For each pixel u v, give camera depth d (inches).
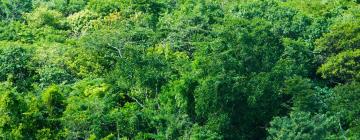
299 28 2439.7
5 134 1752.0
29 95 1950.1
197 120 1888.5
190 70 2037.4
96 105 1834.4
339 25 2295.8
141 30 2389.3
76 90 1993.1
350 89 1882.4
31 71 2188.7
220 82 1847.9
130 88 1993.1
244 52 2047.2
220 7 2674.7
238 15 2554.1
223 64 1969.7
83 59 2208.4
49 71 2142.0
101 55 2236.7
